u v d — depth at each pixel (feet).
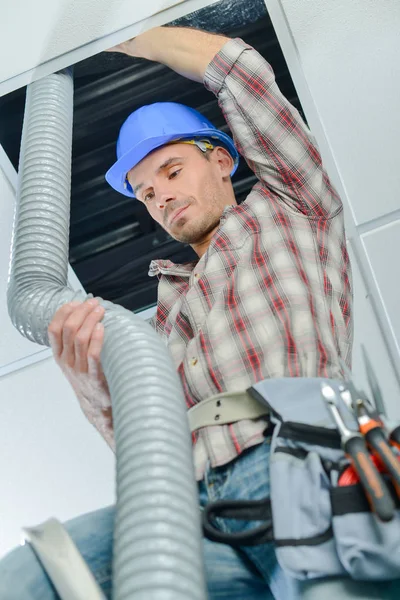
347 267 4.80
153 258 5.95
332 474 3.23
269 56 5.28
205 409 3.89
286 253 4.44
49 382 6.07
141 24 5.09
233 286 4.33
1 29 5.09
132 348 3.55
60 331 3.89
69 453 6.23
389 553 2.99
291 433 3.43
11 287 4.56
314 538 3.13
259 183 4.94
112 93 5.43
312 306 4.25
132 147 5.21
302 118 5.40
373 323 5.80
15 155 5.50
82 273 5.96
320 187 4.77
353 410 3.38
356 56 5.29
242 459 3.74
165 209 5.15
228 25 5.18
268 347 4.08
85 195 5.72
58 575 2.93
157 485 2.95
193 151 5.26
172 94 5.45
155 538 2.78
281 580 3.49
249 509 3.52
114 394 3.42
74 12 5.05
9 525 6.39
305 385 3.64
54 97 5.21
